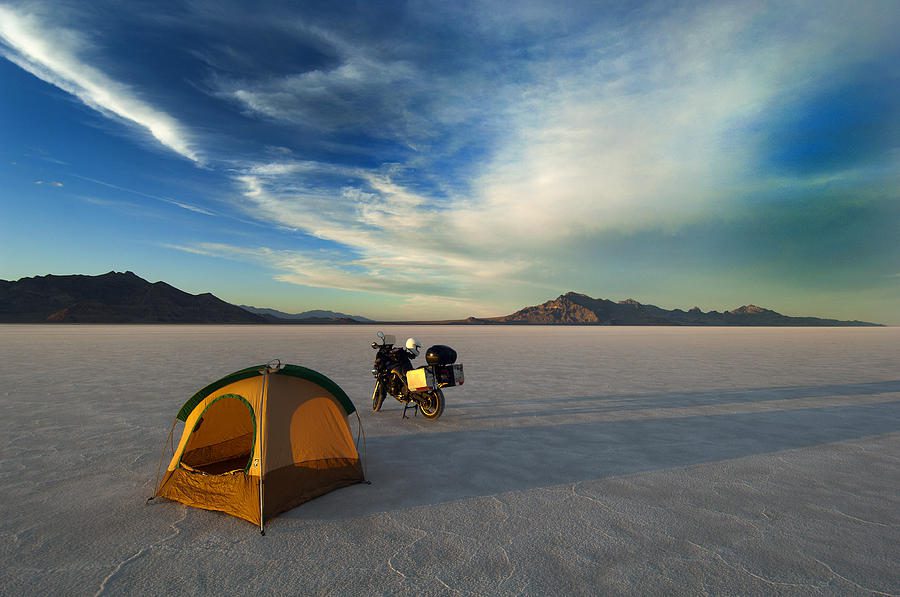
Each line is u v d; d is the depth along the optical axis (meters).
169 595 3.44
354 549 4.13
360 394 12.71
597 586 3.53
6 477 6.04
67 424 8.86
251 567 3.83
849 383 15.06
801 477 6.10
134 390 12.69
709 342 45.69
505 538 4.34
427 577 3.65
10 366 18.55
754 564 3.88
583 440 8.02
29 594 3.45
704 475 6.17
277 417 5.23
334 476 5.64
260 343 36.94
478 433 8.54
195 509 5.08
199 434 5.88
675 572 3.75
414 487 5.73
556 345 38.19
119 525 4.66
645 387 14.03
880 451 7.34
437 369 9.62
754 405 11.24
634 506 5.12
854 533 4.47
